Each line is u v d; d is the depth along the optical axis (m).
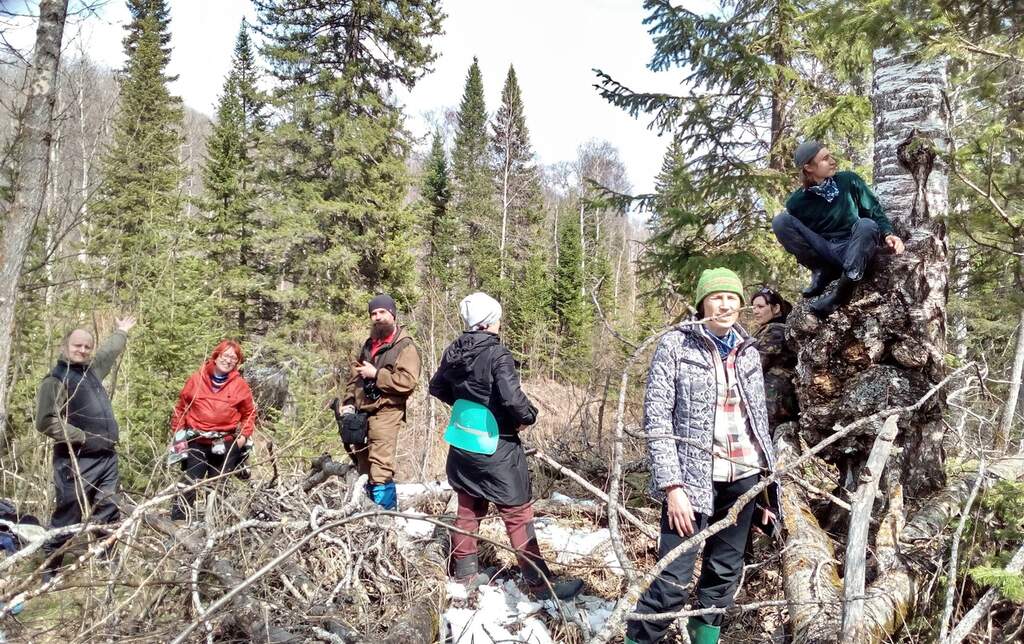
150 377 7.01
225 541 3.00
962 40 3.45
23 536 3.10
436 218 30.23
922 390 3.33
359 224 17.45
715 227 7.97
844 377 3.49
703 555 2.69
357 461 4.39
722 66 7.55
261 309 17.31
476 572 3.44
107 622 2.36
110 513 3.78
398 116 17.48
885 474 3.35
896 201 3.63
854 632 2.20
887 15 3.50
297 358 13.52
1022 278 5.40
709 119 7.65
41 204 3.84
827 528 3.61
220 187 19.23
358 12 16.48
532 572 3.29
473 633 2.90
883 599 2.57
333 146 16.66
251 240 16.36
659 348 2.57
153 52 20.17
